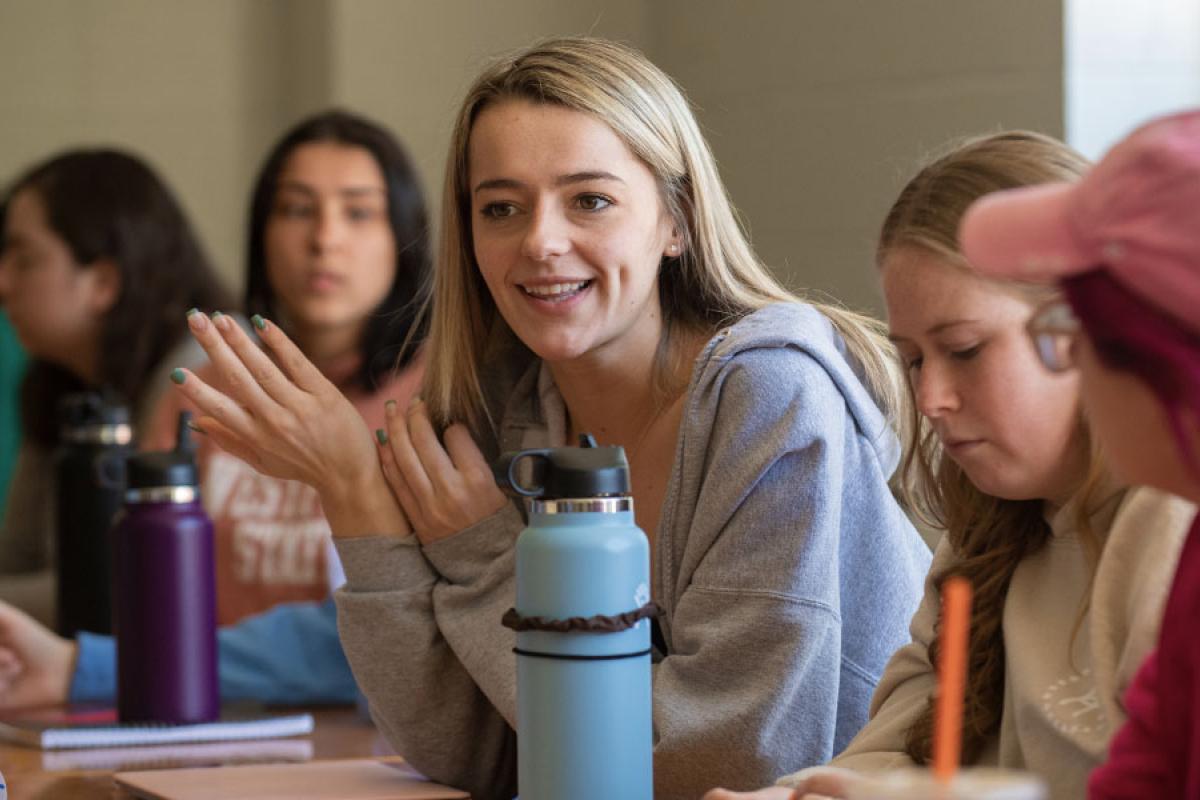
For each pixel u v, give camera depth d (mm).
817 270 5133
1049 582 1885
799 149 5211
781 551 2189
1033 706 1811
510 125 2293
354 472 2381
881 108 4926
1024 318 1694
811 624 2158
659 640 2357
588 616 1813
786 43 5270
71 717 3047
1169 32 4426
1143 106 4426
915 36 4809
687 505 2303
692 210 2418
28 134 6848
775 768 2154
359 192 4117
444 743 2402
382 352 4102
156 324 4871
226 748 2760
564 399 2559
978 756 1950
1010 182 1728
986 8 4578
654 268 2377
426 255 4191
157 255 4887
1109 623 1717
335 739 2855
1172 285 1180
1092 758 1747
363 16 6258
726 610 2203
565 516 1836
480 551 2375
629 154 2312
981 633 1942
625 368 2457
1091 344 1252
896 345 1806
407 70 6258
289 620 3361
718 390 2270
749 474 2201
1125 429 1246
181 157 6887
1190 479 1232
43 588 4273
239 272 6879
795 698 2160
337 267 4098
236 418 2363
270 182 4168
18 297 4898
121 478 3646
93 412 3707
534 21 6188
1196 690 1340
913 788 1048
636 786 1834
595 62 2324
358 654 2406
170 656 2859
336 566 3449
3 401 6203
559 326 2314
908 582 2377
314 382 2383
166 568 2848
